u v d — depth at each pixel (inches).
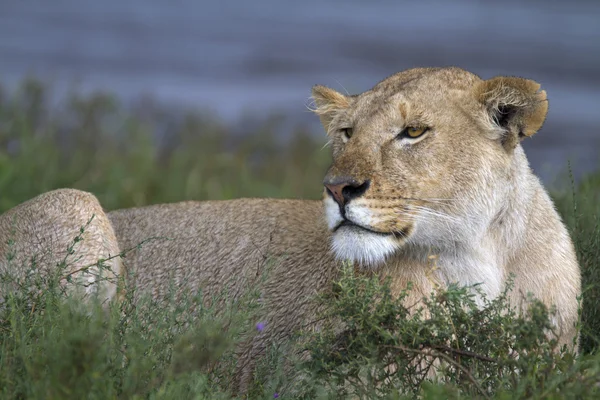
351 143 385.7
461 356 335.3
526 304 388.5
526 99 386.3
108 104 931.3
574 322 387.9
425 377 350.9
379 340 338.3
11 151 798.5
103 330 326.0
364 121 388.8
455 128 381.7
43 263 428.8
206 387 335.6
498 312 342.6
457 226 381.1
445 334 333.4
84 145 879.1
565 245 403.9
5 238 442.6
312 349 349.7
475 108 386.0
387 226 371.6
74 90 954.1
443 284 387.9
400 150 379.2
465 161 380.8
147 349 341.4
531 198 398.0
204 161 869.8
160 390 307.4
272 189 796.6
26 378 311.3
